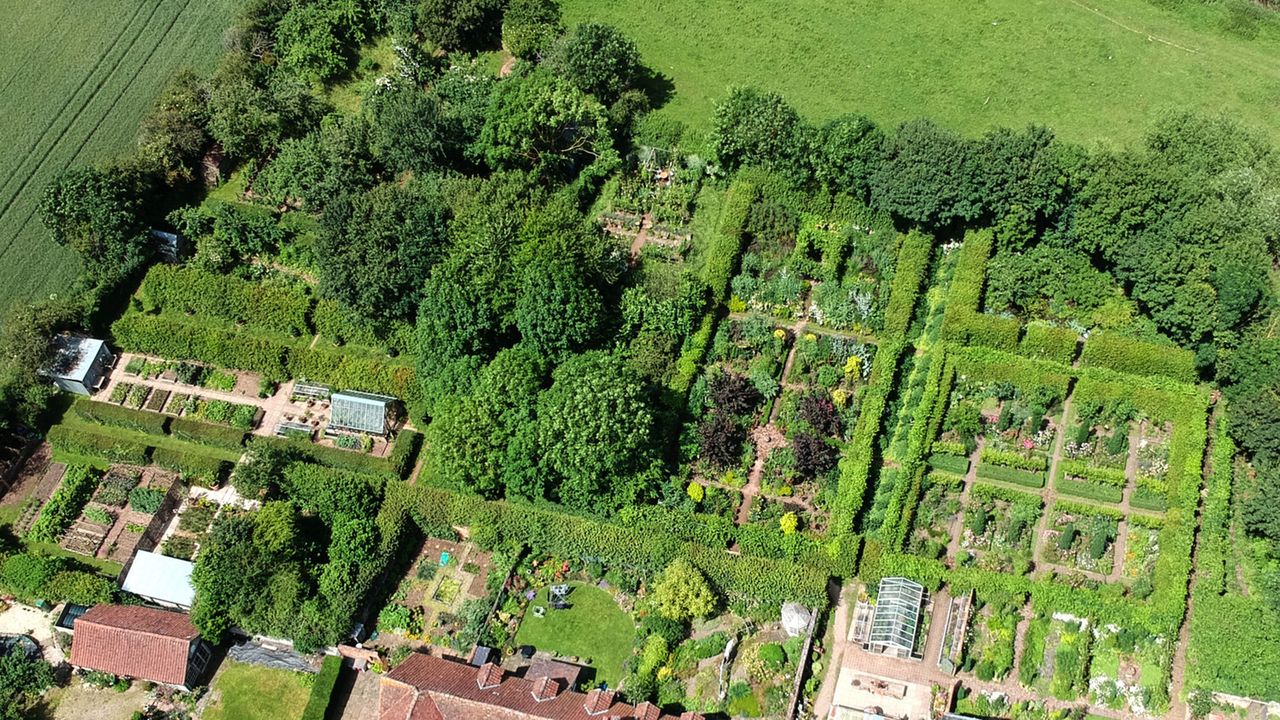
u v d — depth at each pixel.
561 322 87.38
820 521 85.44
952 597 80.62
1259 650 76.75
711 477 87.94
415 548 86.50
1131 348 88.44
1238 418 83.88
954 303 92.19
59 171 107.12
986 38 113.69
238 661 80.75
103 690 79.25
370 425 90.56
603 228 102.19
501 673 75.94
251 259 102.50
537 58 110.31
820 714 77.12
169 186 103.62
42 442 92.56
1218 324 85.75
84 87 113.88
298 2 115.81
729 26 116.38
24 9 120.44
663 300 92.75
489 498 86.81
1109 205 90.38
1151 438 87.62
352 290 92.19
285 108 105.12
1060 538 83.31
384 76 112.31
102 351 95.44
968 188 92.19
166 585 82.56
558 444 81.00
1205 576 81.00
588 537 82.94
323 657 80.38
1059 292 93.69
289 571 80.69
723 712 77.31
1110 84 109.00
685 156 104.81
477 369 88.94
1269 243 90.62
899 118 107.19
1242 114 105.94
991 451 86.81
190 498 89.19
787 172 99.38
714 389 90.25
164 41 117.75
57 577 82.19
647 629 80.38
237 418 92.44
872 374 90.56
